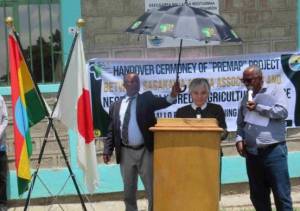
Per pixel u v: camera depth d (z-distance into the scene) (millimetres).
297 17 8820
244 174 8672
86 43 8422
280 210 6168
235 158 8641
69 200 8328
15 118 6125
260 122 6125
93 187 6539
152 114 6434
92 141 6457
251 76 6109
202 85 6234
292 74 8633
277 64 8625
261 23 8797
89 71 8273
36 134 8258
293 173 8797
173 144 5480
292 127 8680
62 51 8328
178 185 5477
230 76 8547
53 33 8336
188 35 5395
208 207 5453
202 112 6250
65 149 8312
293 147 8797
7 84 8266
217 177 5457
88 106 6434
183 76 8477
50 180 8266
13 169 8203
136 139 6434
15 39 6164
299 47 8859
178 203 5477
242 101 6355
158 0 8539
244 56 8570
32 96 6336
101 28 8453
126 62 8359
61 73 8359
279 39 8852
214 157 5445
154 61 8414
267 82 8609
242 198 8484
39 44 8312
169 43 8555
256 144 6137
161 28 5496
